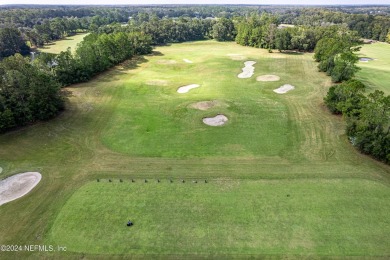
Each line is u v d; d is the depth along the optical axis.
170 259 22.08
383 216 25.83
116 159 35.66
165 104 51.88
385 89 57.91
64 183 31.20
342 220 25.44
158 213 26.58
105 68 72.88
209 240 23.64
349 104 40.50
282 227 24.78
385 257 21.89
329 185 30.12
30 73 45.09
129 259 22.12
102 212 26.77
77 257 22.33
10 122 41.06
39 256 22.47
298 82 63.00
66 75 60.00
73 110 48.88
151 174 32.62
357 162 34.12
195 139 40.22
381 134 34.12
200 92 57.59
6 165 34.38
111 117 46.84
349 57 60.28
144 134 41.69
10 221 26.02
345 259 21.80
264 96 55.09
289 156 35.78
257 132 41.75
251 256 22.19
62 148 37.94
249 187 30.06
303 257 22.03
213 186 30.36
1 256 22.47
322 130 41.81
